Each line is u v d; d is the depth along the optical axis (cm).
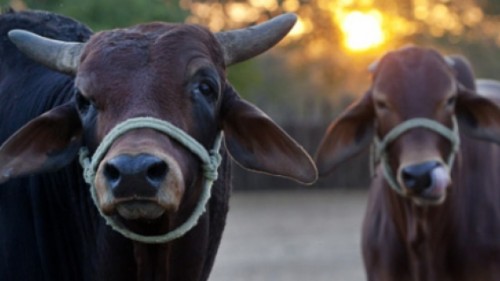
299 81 5084
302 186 4059
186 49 696
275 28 756
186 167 674
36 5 1672
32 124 709
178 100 680
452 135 1095
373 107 1138
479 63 4834
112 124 669
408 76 1105
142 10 1916
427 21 4638
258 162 728
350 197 3691
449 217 1119
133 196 632
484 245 1131
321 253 2250
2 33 849
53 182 768
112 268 735
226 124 730
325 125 4191
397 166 1098
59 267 772
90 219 755
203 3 3556
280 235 2567
